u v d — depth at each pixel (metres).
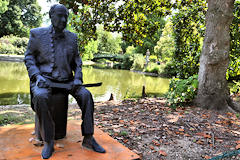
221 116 5.06
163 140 3.65
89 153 2.56
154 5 7.68
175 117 4.81
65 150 2.60
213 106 5.65
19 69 18.09
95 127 3.56
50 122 2.46
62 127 2.90
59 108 2.79
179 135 3.88
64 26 2.60
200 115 5.06
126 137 3.69
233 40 7.50
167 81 19.41
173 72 23.08
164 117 4.83
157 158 3.06
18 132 3.11
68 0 5.49
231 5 5.51
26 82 12.28
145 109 5.50
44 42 2.63
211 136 3.86
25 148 2.59
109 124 4.27
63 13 2.56
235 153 3.04
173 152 3.25
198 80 5.96
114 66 35.69
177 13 8.05
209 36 5.68
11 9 37.75
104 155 2.54
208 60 5.66
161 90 13.21
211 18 5.64
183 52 7.97
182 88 5.73
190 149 3.36
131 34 8.12
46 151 2.42
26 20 43.97
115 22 7.46
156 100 6.73
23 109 5.55
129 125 4.26
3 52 31.34
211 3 5.67
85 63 38.12
